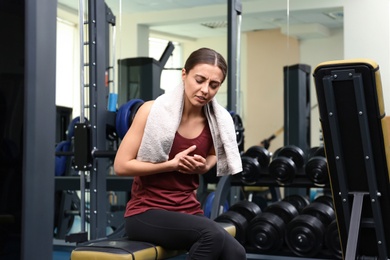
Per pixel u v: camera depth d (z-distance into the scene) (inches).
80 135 125.2
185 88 76.5
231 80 167.9
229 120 81.2
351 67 79.4
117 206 194.4
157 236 75.5
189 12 310.0
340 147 83.5
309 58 361.7
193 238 73.5
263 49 380.5
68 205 186.4
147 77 208.1
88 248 73.4
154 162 75.7
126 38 297.4
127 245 73.9
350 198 87.0
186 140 78.0
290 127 242.2
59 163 184.1
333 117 82.0
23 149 52.3
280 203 148.6
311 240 132.8
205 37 374.6
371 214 86.6
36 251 53.6
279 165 147.7
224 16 307.7
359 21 273.1
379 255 87.0
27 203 52.2
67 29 257.4
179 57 369.1
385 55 267.6
